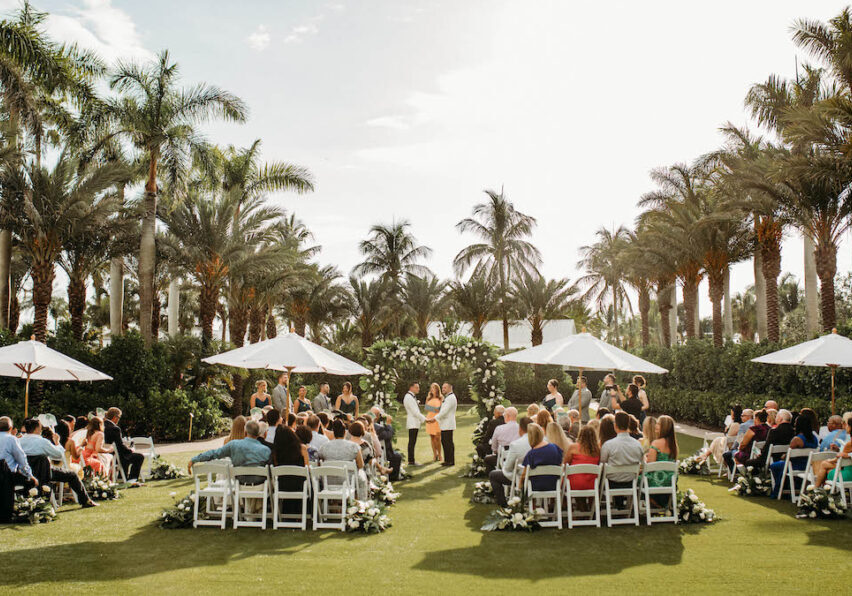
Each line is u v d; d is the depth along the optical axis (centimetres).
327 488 828
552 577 601
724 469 1182
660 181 3412
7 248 1934
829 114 1614
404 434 1997
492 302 4009
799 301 5553
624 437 804
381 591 561
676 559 658
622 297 5372
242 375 2164
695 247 2611
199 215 2386
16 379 1703
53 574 604
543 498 820
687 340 2547
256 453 809
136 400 1789
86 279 2288
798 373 1628
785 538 734
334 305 3853
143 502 952
